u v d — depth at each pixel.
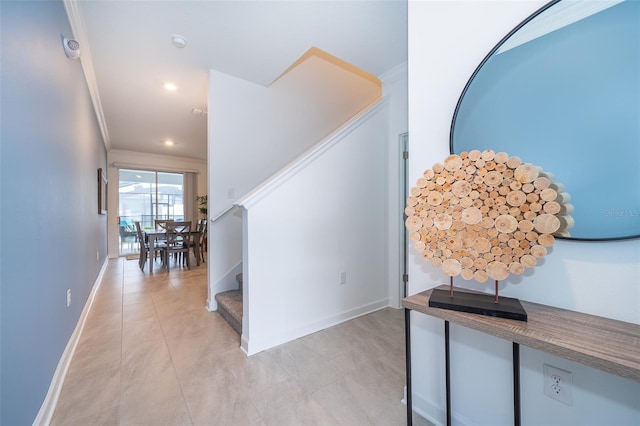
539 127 0.94
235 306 2.42
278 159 3.31
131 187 6.62
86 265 2.76
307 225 2.27
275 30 2.20
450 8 1.22
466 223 0.98
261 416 1.33
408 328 1.09
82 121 2.56
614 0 0.79
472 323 0.87
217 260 2.86
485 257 0.95
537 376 0.98
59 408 1.38
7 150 1.03
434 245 1.05
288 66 2.75
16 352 1.06
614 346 0.67
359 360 1.83
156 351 1.94
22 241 1.15
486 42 1.10
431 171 1.07
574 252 0.90
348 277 2.58
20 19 1.16
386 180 2.95
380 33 2.26
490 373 1.11
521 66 0.98
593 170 0.84
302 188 2.24
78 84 2.35
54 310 1.55
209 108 2.83
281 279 2.10
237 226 3.00
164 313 2.68
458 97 1.19
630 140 0.78
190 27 2.15
